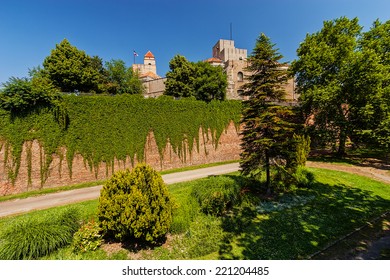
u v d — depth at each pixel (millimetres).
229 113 26875
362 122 21578
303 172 13930
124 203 6910
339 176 16016
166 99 22109
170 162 22141
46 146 15672
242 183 12086
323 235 7926
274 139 11500
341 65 21516
